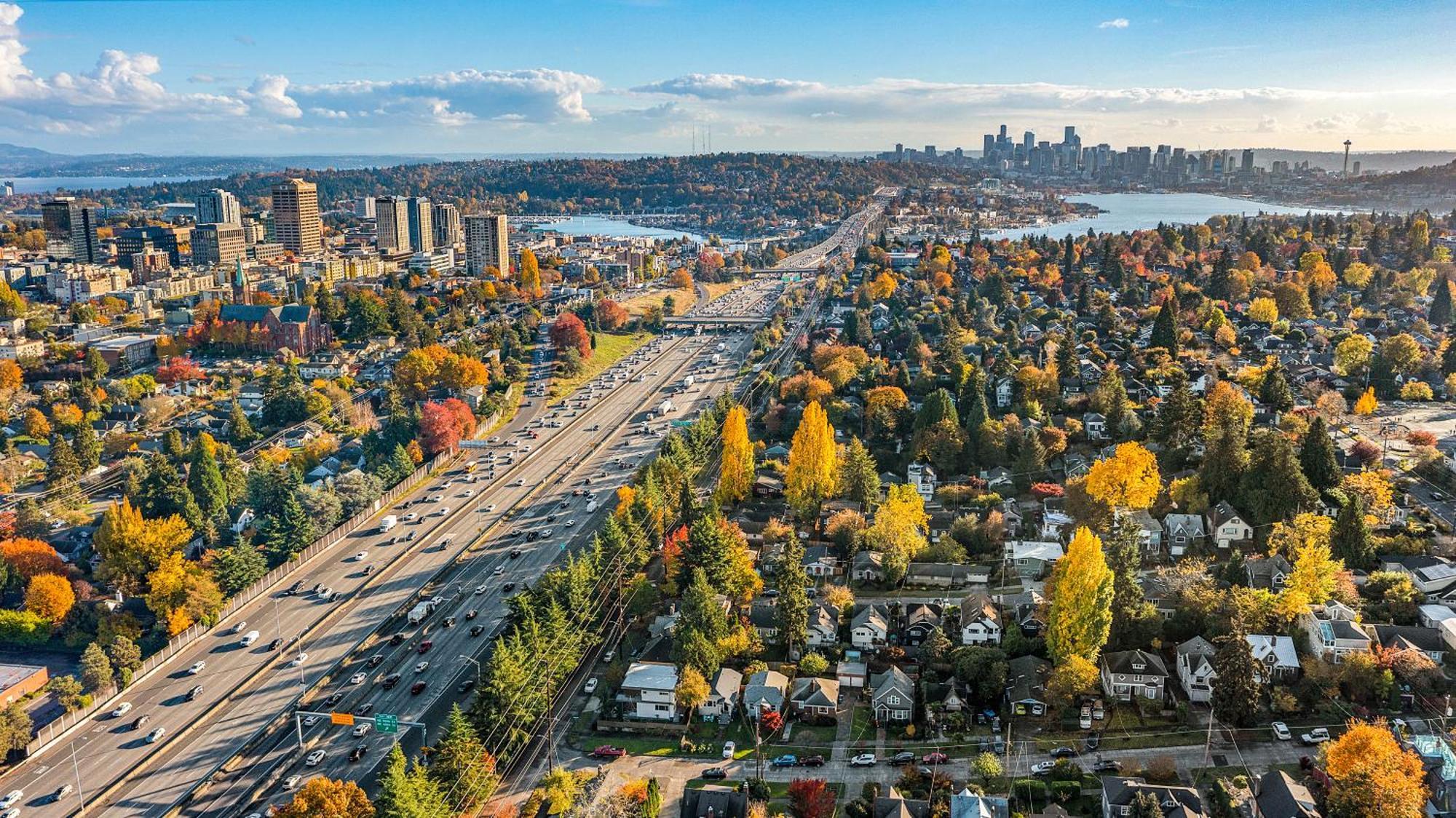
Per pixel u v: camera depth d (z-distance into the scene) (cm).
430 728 15400
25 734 15050
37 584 19275
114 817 13712
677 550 18888
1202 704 13862
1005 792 12469
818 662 15500
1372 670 13350
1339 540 16438
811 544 19988
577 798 12938
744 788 13062
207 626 18512
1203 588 15438
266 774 14500
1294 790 11388
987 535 19100
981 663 14662
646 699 15000
